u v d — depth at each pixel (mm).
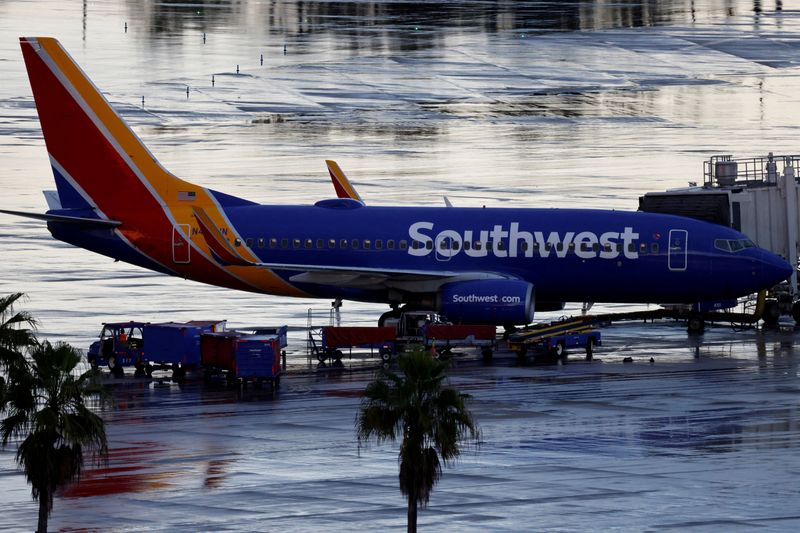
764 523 146250
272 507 154875
